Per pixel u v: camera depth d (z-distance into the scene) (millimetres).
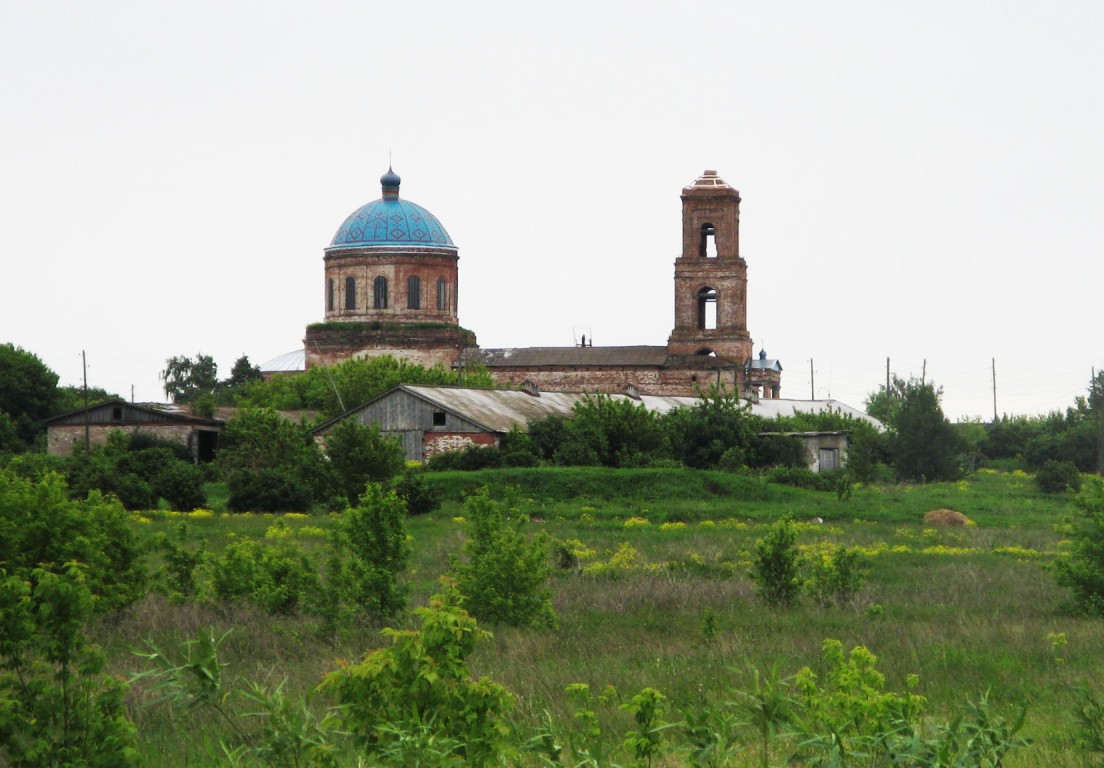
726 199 173625
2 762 18250
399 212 175375
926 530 75250
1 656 18672
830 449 128375
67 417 121938
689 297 173875
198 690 18672
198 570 43094
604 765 18969
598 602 45406
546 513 85062
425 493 84875
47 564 34312
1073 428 146625
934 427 125750
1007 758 21594
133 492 82500
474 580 40844
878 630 38531
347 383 145750
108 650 33781
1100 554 44156
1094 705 22781
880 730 18812
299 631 36969
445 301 175750
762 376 176125
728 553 63344
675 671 31391
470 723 17703
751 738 21375
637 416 108250
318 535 69312
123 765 18578
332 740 20734
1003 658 33375
